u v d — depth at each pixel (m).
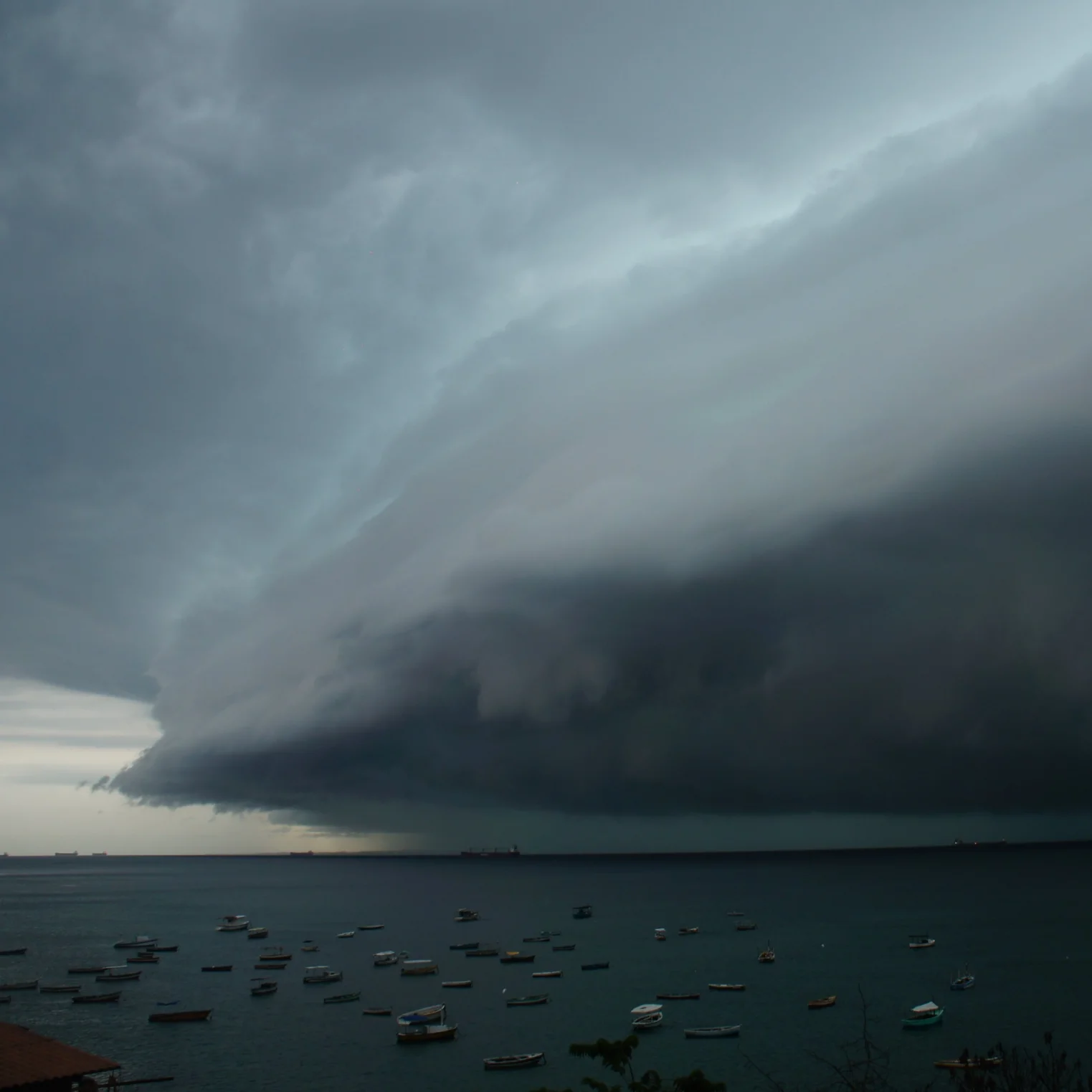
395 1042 135.25
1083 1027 132.00
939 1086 100.94
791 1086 104.62
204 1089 112.69
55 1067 46.38
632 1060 121.38
